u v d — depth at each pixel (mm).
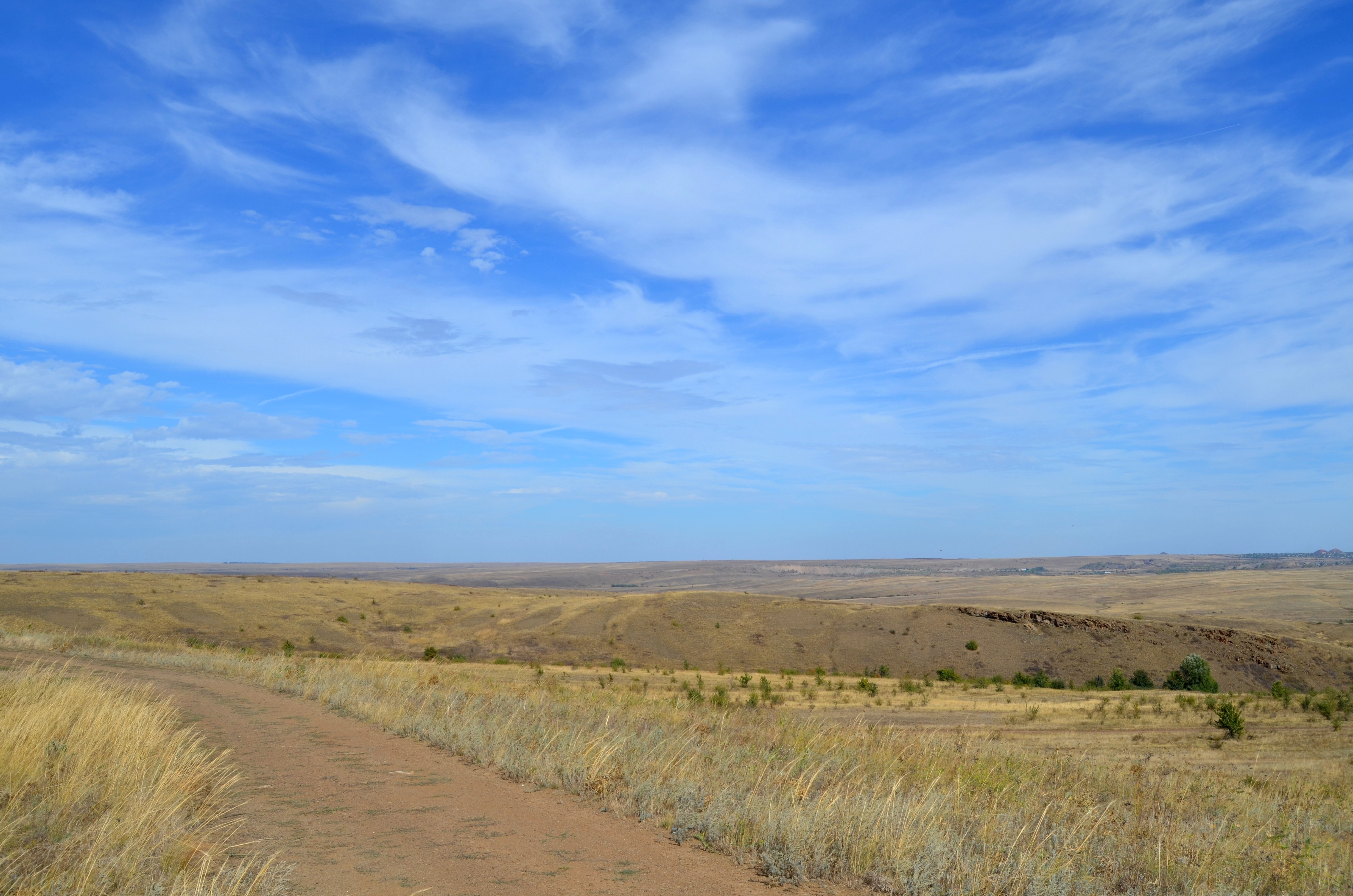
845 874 6375
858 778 10266
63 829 6219
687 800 7949
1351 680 82438
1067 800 9859
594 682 43188
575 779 9172
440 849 6703
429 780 9523
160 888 4996
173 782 7539
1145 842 8312
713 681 56062
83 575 101000
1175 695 53594
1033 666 90000
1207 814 10961
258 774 9672
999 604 190125
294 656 35000
